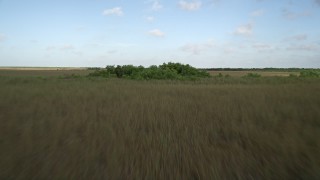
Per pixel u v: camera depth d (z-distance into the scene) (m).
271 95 14.73
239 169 5.29
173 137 7.23
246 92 16.81
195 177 5.07
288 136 6.93
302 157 5.62
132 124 8.60
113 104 12.67
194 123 8.70
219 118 9.47
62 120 9.00
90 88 20.31
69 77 44.91
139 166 5.38
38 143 6.73
